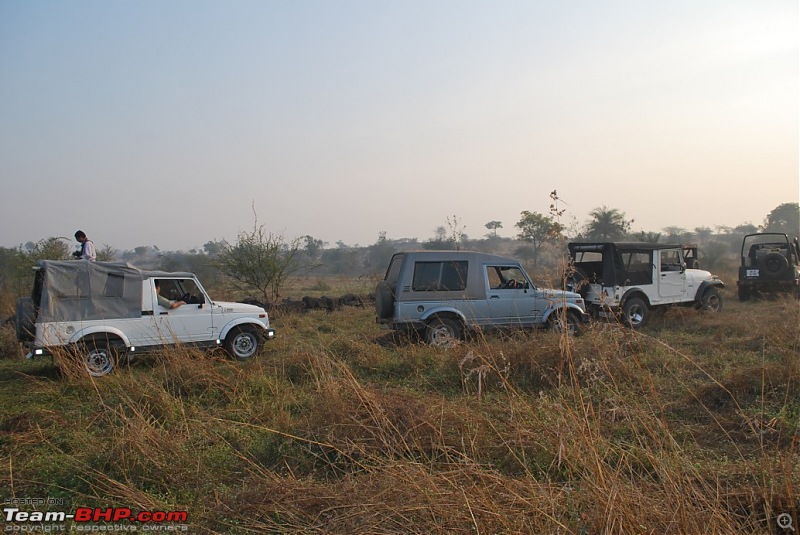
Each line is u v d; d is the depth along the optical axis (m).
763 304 17.52
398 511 3.76
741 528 3.46
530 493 3.84
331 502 4.14
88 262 9.52
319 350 9.64
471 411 5.84
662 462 4.00
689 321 13.41
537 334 9.80
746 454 5.11
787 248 19.38
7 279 23.94
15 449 5.71
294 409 6.90
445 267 11.14
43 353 8.91
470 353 6.10
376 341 11.45
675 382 7.49
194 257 35.38
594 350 7.49
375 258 54.88
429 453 5.13
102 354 9.39
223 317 10.55
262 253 19.12
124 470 4.96
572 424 4.52
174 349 9.06
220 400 7.46
